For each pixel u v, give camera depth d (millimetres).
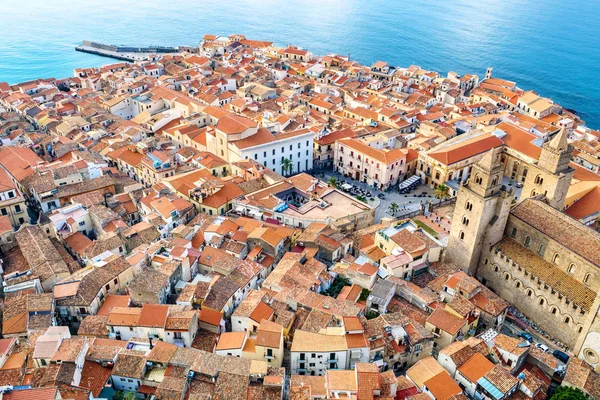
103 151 179000
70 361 76938
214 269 111125
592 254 97938
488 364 85438
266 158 173125
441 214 145375
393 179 174500
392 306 103000
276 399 77438
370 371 78438
